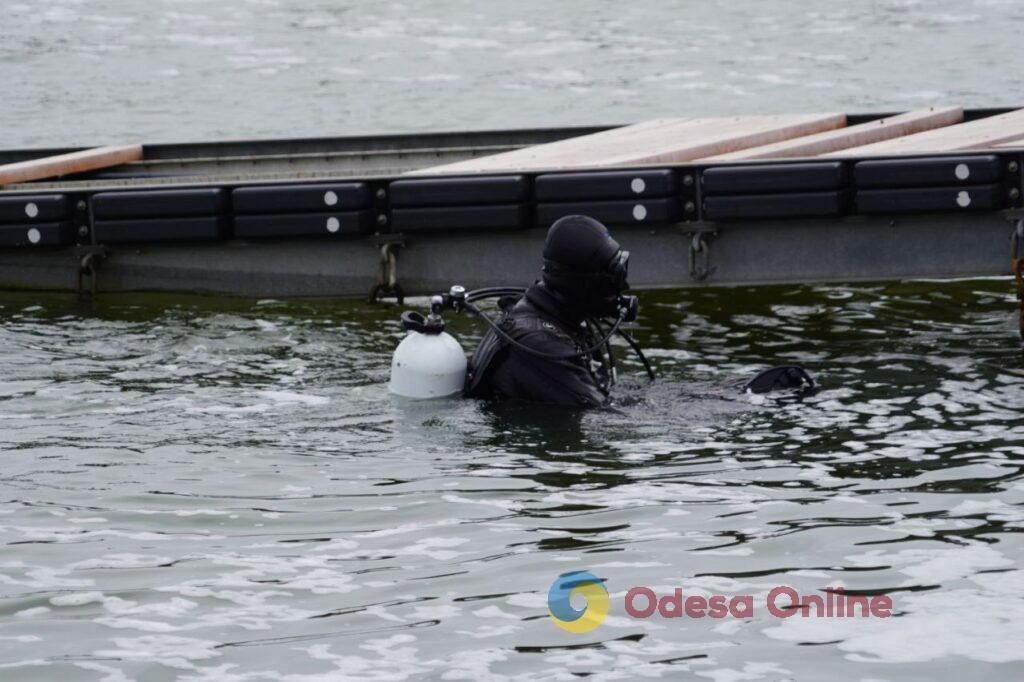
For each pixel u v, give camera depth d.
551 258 22.30
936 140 32.94
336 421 21.59
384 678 12.79
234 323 29.67
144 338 28.05
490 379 22.66
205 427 21.38
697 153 33.84
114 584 15.12
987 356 25.45
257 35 90.50
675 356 26.20
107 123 67.69
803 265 30.22
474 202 30.84
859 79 73.56
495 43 87.31
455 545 16.19
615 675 12.74
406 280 31.97
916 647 13.15
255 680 12.81
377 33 90.75
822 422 21.02
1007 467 18.45
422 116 68.25
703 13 94.81
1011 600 14.12
